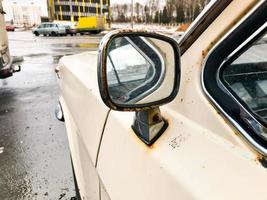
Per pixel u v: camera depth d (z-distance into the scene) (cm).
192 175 79
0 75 591
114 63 104
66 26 3572
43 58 1209
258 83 96
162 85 97
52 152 335
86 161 169
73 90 218
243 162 75
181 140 91
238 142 80
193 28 97
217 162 78
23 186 268
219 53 90
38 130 401
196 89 94
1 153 332
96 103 155
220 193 71
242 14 84
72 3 6506
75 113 206
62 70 284
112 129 126
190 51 99
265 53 98
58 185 270
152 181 90
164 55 96
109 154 124
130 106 91
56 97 579
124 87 104
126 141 111
